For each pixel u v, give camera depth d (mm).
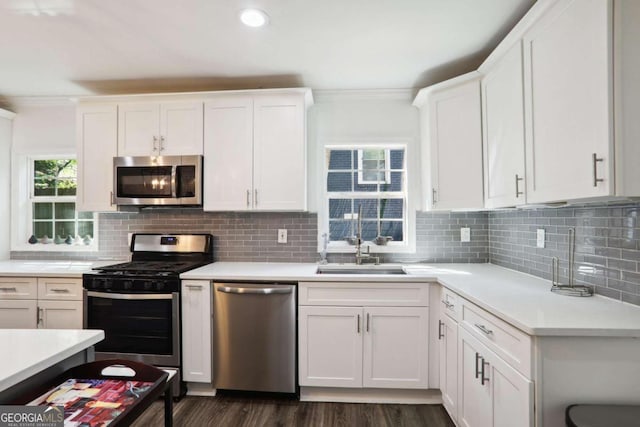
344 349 2262
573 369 1188
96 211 2756
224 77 2619
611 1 1172
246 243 2965
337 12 1798
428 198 2592
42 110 3154
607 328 1175
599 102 1214
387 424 2049
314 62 2381
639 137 1163
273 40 2084
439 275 2266
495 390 1453
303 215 2932
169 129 2682
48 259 3127
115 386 1046
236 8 1756
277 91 2594
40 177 3250
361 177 3039
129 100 2717
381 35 2033
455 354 1935
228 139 2639
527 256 2268
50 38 2051
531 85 1635
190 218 3008
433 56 2301
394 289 2246
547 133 1514
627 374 1185
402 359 2244
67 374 1104
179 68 2465
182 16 1824
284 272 2400
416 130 2902
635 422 1074
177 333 2318
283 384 2275
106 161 2729
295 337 2277
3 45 2131
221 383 2318
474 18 1863
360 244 2826
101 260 3061
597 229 1654
